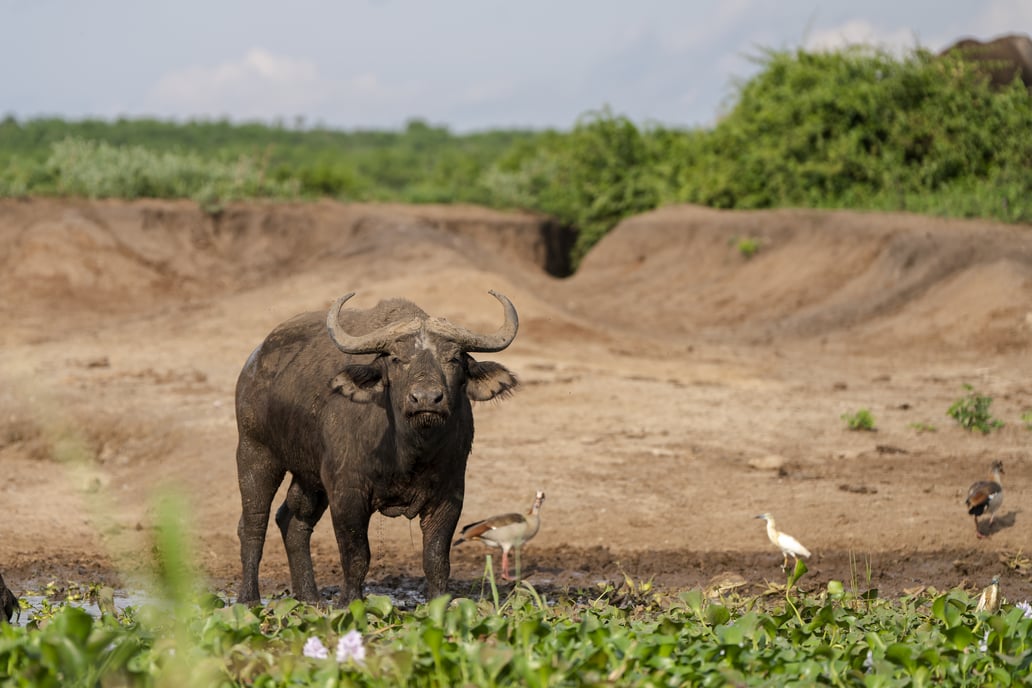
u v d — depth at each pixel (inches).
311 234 5418.3
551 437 2363.4
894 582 1556.3
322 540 1755.7
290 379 1312.7
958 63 5206.7
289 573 1589.6
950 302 3752.5
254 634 853.2
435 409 1096.2
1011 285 3703.3
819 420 2554.1
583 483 2038.6
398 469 1201.4
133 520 1815.9
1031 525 1828.2
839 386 2933.1
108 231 4965.6
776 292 4362.7
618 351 3408.0
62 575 1546.5
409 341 1157.7
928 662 828.0
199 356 3196.4
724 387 2920.8
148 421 2374.5
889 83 5206.7
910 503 1934.1
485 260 5226.4
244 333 3590.1
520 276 5142.7
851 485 2042.3
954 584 1546.5
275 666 784.9
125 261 4724.4
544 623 912.3
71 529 1796.3
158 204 5349.4
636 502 1936.5
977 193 4630.9
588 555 1679.4
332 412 1243.2
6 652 754.2
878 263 4259.4
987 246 4047.7
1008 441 2383.1
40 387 2581.2
